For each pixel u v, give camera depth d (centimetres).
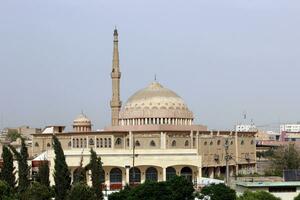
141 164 19575
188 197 13050
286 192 14838
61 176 12988
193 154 19888
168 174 19938
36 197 12594
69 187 13050
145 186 12700
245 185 14675
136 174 19875
